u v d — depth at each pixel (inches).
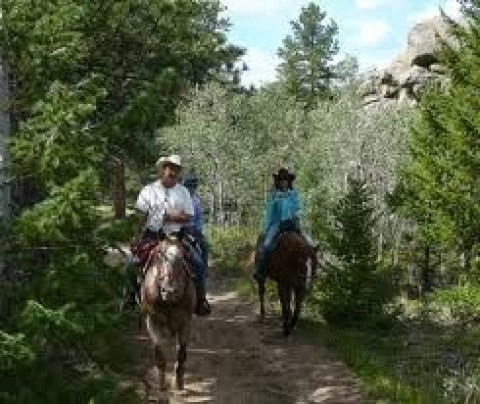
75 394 325.1
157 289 407.8
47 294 317.7
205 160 1566.2
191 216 439.8
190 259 431.8
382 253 1314.0
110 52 482.6
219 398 430.6
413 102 1710.1
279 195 590.9
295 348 546.3
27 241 323.0
